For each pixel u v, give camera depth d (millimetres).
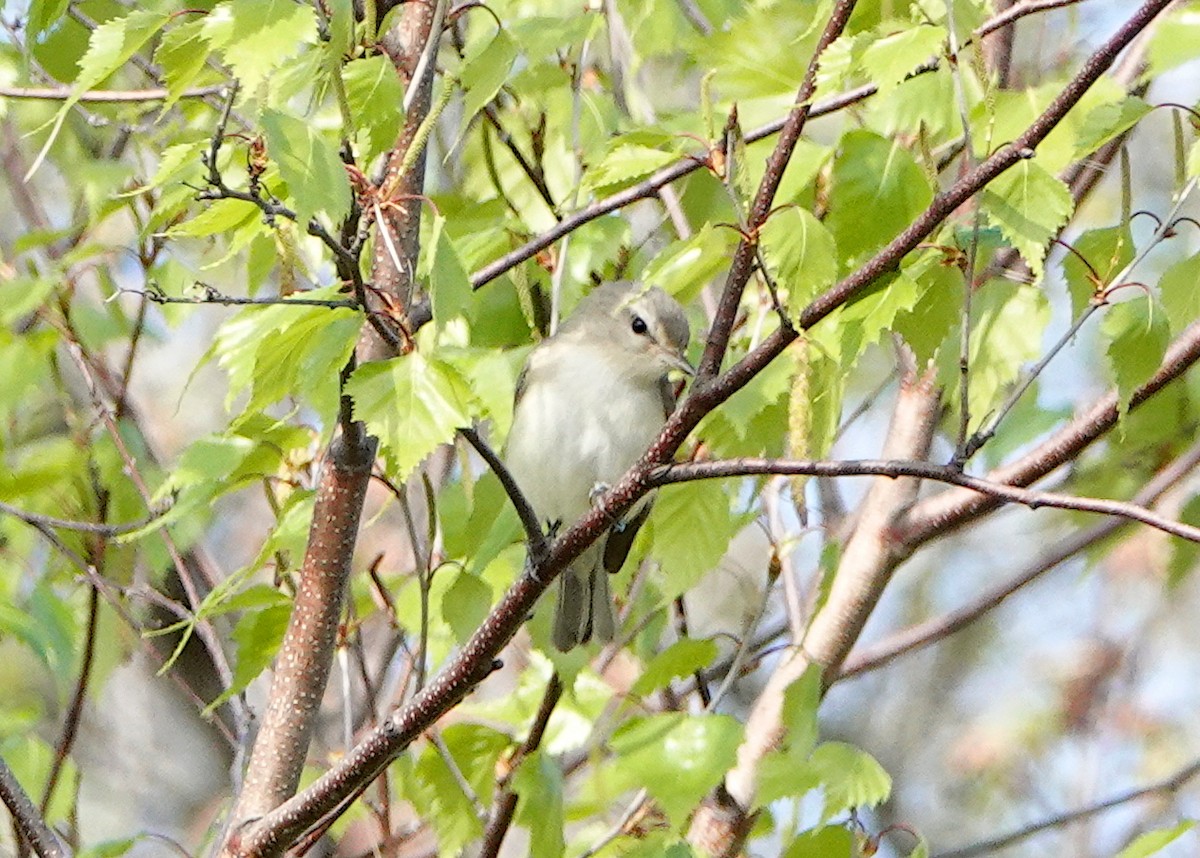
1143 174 16578
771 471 7250
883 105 7594
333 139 7945
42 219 12094
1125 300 7715
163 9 9773
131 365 11109
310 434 9570
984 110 8438
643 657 11156
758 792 8742
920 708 17266
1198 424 11688
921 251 7895
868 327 7312
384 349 8469
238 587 9453
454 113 13031
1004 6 10180
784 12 10109
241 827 8195
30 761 10438
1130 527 11688
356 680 12438
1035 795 16344
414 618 9844
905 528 10297
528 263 10742
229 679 10289
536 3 10711
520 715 10023
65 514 11078
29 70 10375
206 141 7043
